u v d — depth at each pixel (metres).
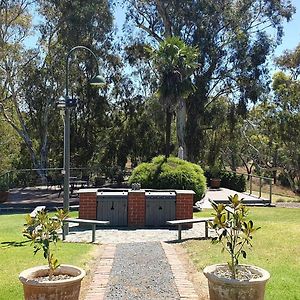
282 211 16.70
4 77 29.72
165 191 13.59
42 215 4.88
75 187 24.50
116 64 31.39
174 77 21.91
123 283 6.27
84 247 9.25
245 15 29.92
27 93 29.62
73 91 30.84
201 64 28.53
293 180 38.84
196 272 6.95
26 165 35.28
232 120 31.08
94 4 28.61
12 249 8.86
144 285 6.17
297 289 5.84
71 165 31.72
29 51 29.25
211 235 11.04
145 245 9.55
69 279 4.47
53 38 30.27
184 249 9.08
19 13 28.72
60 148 32.62
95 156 31.77
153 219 12.94
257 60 29.62
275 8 30.25
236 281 4.27
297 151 35.72
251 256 7.89
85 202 12.91
